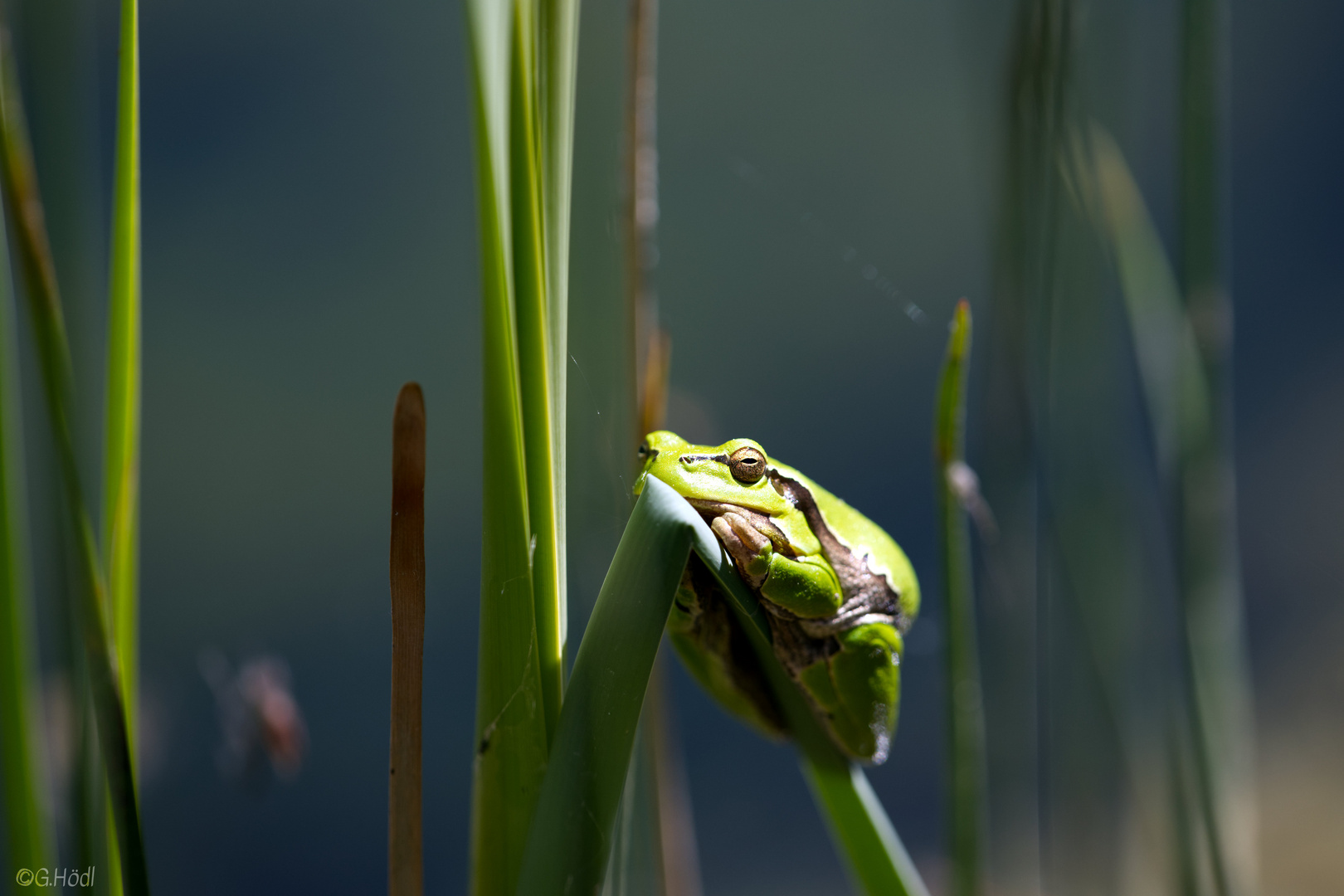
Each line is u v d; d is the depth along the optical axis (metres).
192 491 2.62
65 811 0.75
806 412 2.99
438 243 3.07
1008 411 0.78
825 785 0.73
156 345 2.79
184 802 1.97
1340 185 3.27
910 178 3.21
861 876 0.73
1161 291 0.79
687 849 0.79
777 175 3.20
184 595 2.45
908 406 3.01
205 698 2.15
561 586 0.71
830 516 0.73
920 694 2.33
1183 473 0.78
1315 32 3.41
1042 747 0.83
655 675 0.74
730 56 3.23
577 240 0.74
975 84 0.78
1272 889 1.76
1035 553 0.81
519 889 0.70
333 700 2.26
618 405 0.74
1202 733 0.78
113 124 2.47
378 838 2.05
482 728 0.70
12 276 0.73
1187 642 0.78
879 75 3.24
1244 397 3.06
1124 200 0.79
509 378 0.70
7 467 0.73
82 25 0.77
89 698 0.73
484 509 0.70
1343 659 2.26
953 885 0.74
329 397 2.81
